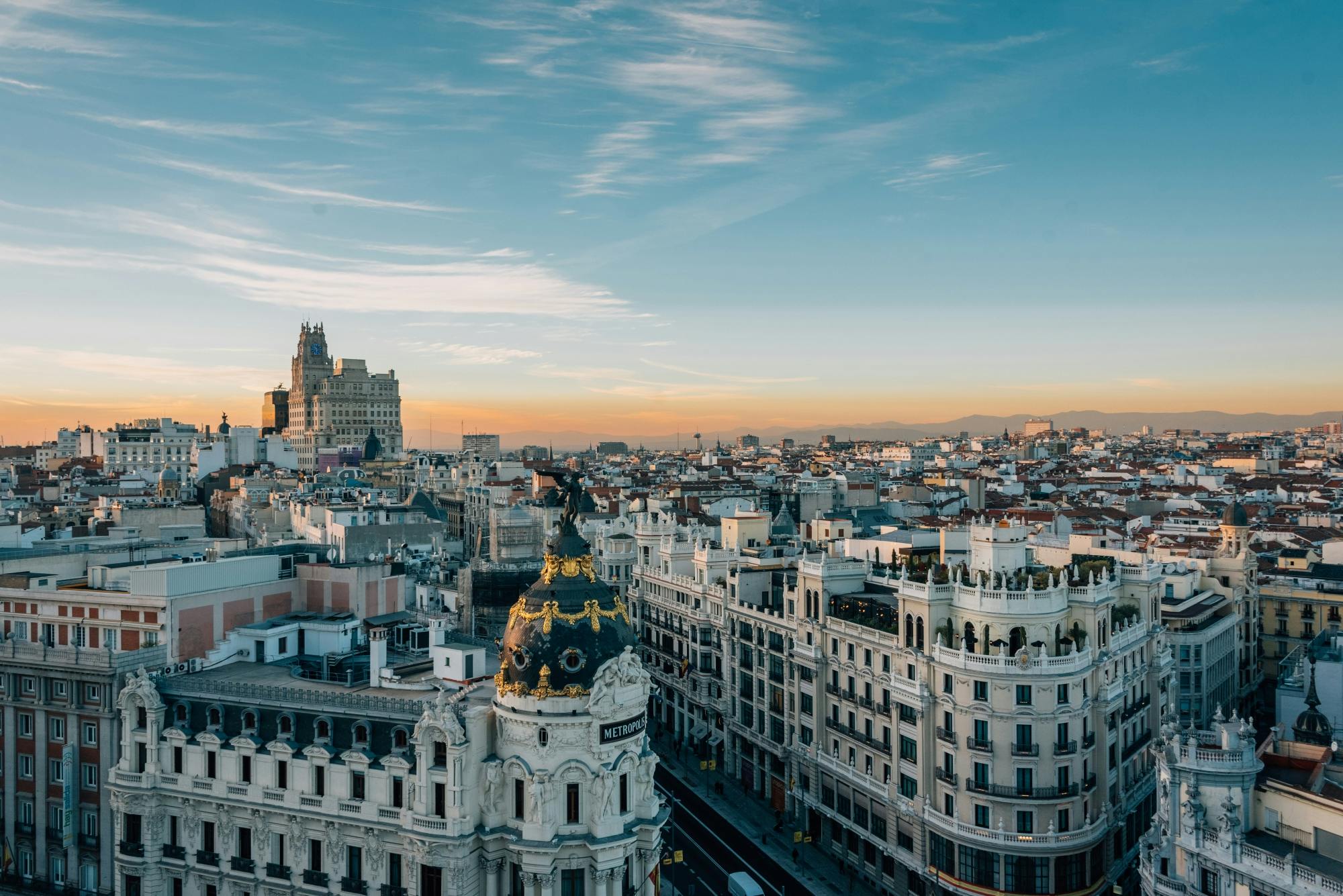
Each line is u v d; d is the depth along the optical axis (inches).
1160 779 2945.4
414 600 5585.6
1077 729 3944.4
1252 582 6505.9
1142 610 4621.1
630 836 3270.2
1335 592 6545.3
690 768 5999.0
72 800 3956.7
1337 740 3649.1
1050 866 3855.8
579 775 3243.1
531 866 3171.8
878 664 4527.6
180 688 3732.8
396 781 3326.8
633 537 7647.6
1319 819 2588.6
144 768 3641.7
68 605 4256.9
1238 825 2674.7
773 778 5378.9
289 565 4739.2
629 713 3321.9
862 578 5012.3
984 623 4030.5
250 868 3472.0
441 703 3277.6
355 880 3344.0
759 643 5487.2
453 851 3189.0
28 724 4101.9
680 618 6471.5
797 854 4717.0
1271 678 6624.0
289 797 3427.7
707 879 4512.8
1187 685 5344.5
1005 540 4315.9
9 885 4037.9
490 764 3260.3
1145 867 2938.0
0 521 7313.0
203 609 4190.5
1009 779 3890.3
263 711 3577.8
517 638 3334.2
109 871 3900.1
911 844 4261.8
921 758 4165.8
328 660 4052.7
